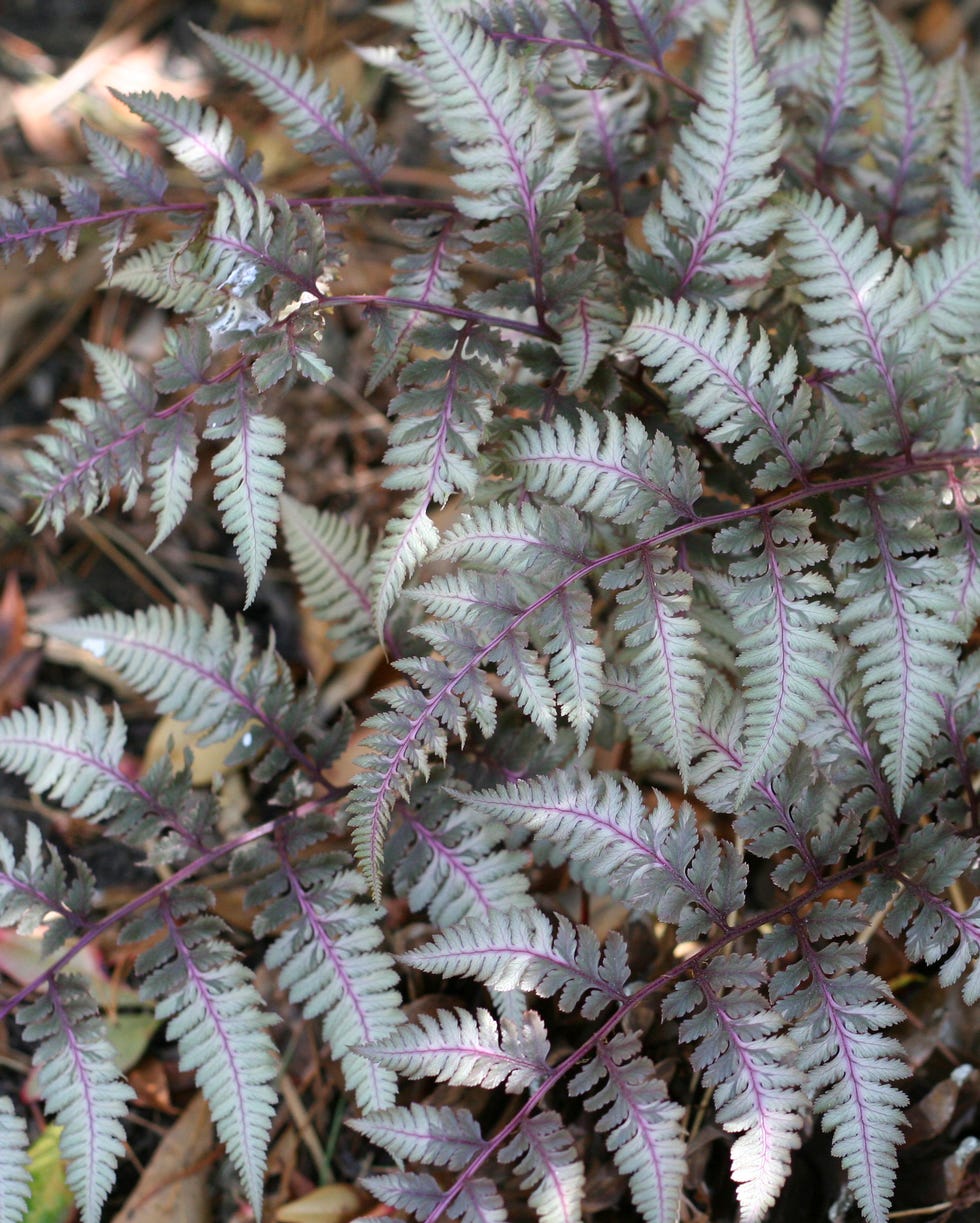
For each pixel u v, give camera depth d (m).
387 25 1.52
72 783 1.28
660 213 1.27
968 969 1.28
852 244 1.22
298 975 1.25
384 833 1.20
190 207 1.25
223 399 1.22
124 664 1.29
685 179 1.23
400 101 1.51
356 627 1.31
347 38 1.52
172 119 1.24
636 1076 1.21
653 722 1.20
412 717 1.20
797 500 1.22
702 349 1.22
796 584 1.21
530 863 1.28
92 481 1.22
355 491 1.44
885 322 1.22
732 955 1.22
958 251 1.23
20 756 1.27
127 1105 1.32
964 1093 1.27
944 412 1.22
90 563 1.43
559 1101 1.28
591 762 1.28
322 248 1.21
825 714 1.24
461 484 1.21
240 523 1.21
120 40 1.52
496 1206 1.20
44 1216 1.29
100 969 1.33
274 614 1.42
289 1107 1.31
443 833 1.26
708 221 1.23
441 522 1.38
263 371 1.21
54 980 1.25
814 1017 1.21
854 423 1.25
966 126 1.30
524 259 1.23
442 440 1.22
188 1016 1.25
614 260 1.29
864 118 1.30
